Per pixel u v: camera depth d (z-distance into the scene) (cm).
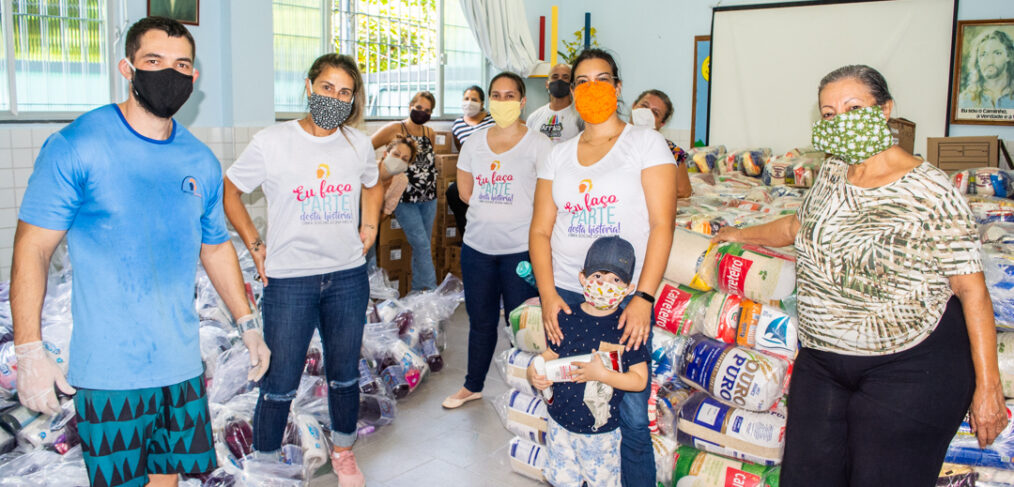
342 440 259
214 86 481
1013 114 558
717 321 233
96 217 160
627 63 718
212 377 285
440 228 527
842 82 159
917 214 153
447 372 382
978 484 203
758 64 650
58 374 155
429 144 473
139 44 160
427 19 632
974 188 415
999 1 556
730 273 231
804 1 622
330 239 239
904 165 159
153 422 174
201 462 182
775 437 217
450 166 524
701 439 233
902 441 159
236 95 479
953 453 203
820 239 166
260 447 244
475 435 306
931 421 157
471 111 501
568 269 215
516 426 265
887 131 153
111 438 166
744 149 623
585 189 208
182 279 175
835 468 171
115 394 164
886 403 159
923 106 589
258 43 485
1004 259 216
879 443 160
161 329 170
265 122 497
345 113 232
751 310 228
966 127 578
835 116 159
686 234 252
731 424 225
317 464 267
